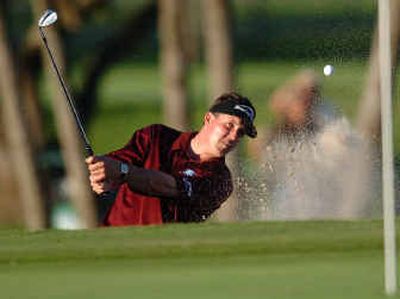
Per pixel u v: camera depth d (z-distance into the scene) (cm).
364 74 3766
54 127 5550
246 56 5362
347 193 2914
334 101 3534
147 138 2594
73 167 4606
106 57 4909
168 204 2533
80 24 4628
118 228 1917
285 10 5206
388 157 1577
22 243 1836
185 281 1641
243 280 1631
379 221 1923
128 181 2500
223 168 2594
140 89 8325
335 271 1675
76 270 1712
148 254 1770
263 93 3912
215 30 4238
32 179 4691
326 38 3806
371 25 3831
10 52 4588
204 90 6025
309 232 1845
